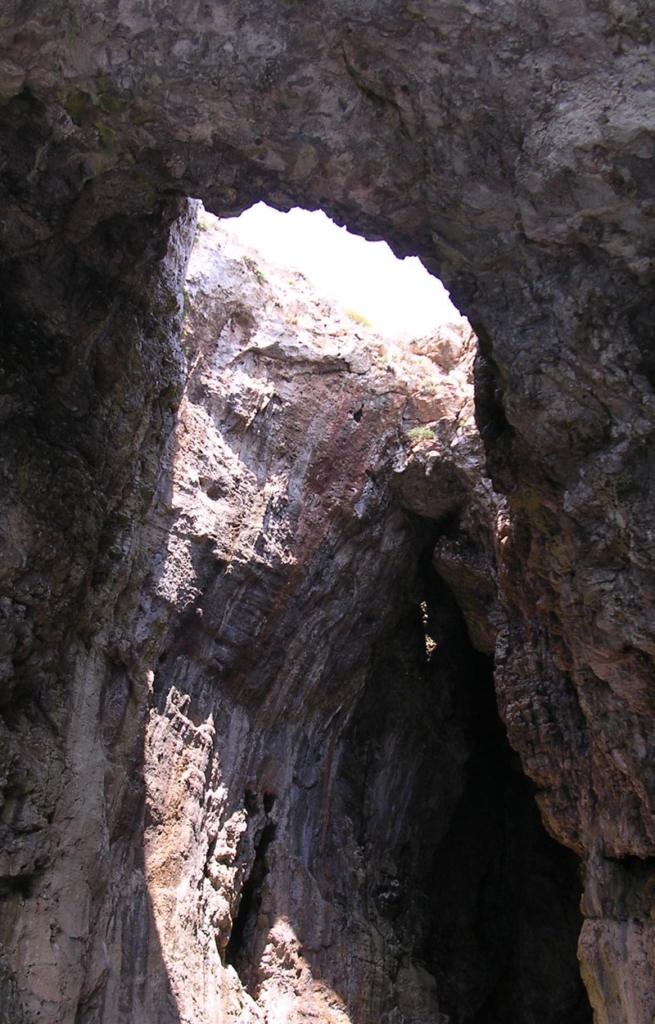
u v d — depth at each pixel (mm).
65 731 10359
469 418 15023
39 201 8477
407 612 17328
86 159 8219
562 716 12281
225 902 13297
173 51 7266
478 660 18797
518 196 7629
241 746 14438
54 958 9625
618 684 9781
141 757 12148
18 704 9883
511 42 6957
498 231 7973
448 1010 16719
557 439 8625
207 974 12383
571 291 7992
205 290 14359
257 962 13891
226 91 7465
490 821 18734
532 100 7152
